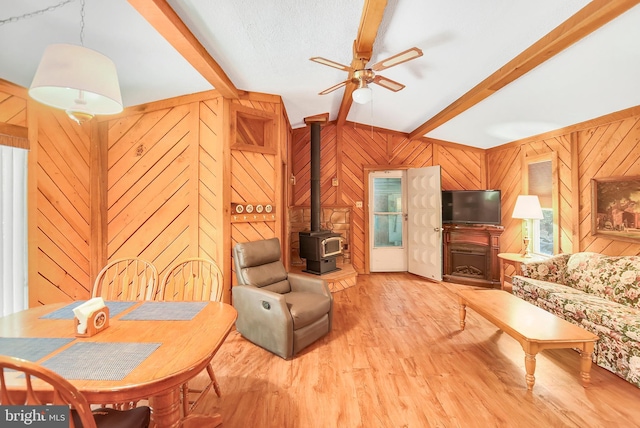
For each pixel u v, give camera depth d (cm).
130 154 320
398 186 563
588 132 355
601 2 176
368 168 549
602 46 223
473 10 202
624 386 210
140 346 127
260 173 345
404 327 314
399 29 226
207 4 185
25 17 179
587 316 251
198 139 313
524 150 454
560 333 209
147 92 296
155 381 103
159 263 318
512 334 219
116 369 109
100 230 315
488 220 470
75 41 210
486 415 182
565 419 178
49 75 116
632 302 261
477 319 336
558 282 344
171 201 317
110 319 157
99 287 211
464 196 491
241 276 291
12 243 235
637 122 303
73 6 174
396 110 438
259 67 279
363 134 550
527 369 205
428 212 509
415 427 173
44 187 263
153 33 207
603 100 300
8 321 154
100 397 99
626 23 196
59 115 278
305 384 214
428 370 232
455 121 436
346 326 317
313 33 230
